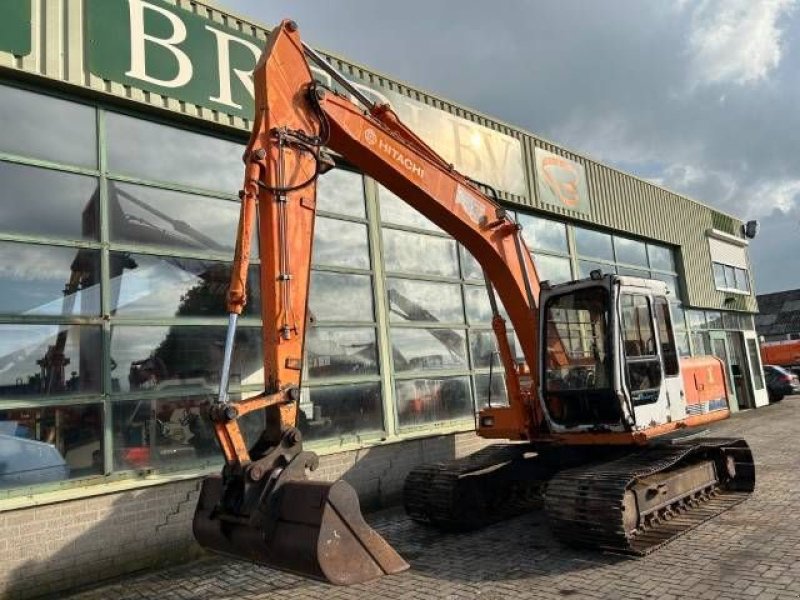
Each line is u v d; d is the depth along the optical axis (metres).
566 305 6.89
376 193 9.23
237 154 7.70
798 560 5.19
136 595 5.46
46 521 5.55
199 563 6.30
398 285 9.27
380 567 3.71
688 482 7.01
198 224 7.20
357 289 8.72
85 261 6.24
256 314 7.53
